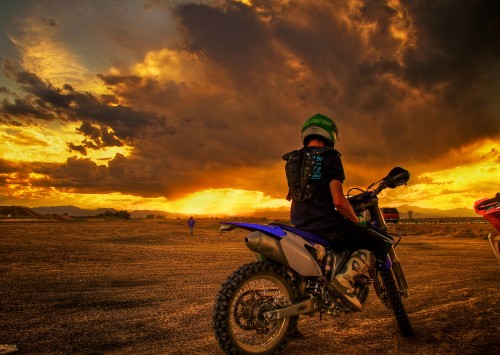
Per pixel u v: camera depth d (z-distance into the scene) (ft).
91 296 17.60
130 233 98.37
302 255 9.73
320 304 10.13
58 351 10.19
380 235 11.10
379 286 11.50
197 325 12.58
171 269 28.35
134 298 17.10
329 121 11.12
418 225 124.77
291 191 10.69
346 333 11.59
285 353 9.98
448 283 20.17
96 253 41.04
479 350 9.96
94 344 10.76
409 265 29.30
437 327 12.03
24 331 11.97
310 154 10.39
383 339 11.00
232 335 9.27
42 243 54.49
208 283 21.35
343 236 10.16
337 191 9.91
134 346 10.57
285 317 9.66
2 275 24.06
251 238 9.64
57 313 14.32
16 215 372.17
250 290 9.96
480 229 94.53
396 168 11.18
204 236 90.84
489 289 18.15
